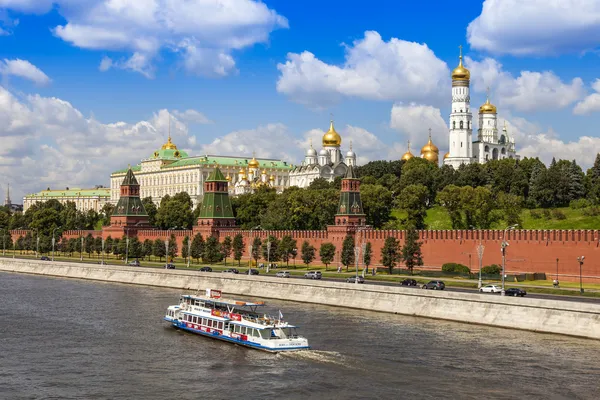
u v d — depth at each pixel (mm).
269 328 107562
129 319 132875
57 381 89375
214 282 176250
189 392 84375
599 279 156375
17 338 114812
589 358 96125
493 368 91750
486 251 176125
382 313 135500
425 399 80125
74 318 133625
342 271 196500
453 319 126062
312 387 85375
